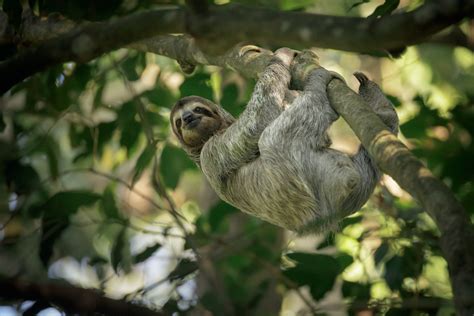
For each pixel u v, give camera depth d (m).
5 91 9.00
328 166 11.38
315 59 12.03
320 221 11.55
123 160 16.33
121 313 11.04
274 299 14.55
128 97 16.34
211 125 14.48
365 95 12.17
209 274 13.12
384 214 13.43
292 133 11.45
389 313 12.08
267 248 13.98
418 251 12.64
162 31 7.62
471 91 13.49
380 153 8.06
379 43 6.51
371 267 14.55
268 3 13.64
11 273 12.73
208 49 7.52
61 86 14.79
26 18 13.52
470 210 11.74
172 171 15.09
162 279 11.88
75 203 12.45
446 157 12.08
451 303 11.84
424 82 17.84
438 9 6.15
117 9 12.02
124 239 12.66
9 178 13.72
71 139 15.11
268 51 12.57
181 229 13.25
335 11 17.97
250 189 12.62
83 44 8.18
